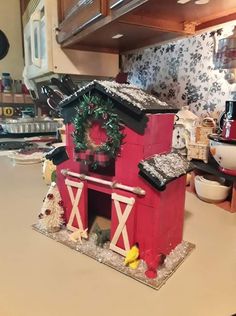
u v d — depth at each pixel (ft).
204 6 2.69
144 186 1.80
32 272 1.74
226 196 2.88
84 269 1.79
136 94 1.94
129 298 1.52
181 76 3.77
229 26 3.02
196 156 3.26
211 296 1.54
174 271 1.78
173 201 1.94
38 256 1.92
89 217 2.45
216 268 1.82
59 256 1.93
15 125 6.09
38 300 1.50
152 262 1.79
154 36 3.72
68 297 1.52
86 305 1.47
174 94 3.94
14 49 7.17
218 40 3.17
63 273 1.74
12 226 2.36
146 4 2.54
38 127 6.31
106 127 1.86
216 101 3.31
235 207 2.75
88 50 4.59
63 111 2.19
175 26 3.28
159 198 1.75
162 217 1.82
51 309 1.43
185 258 1.93
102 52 4.75
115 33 3.50
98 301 1.50
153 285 1.63
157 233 1.80
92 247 2.04
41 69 4.78
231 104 2.69
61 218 2.28
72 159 2.20
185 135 3.39
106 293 1.56
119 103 1.79
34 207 2.75
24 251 1.98
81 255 1.95
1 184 3.41
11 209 2.70
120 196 1.90
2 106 6.97
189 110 3.57
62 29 4.08
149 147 1.83
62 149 2.25
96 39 3.92
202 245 2.11
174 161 1.97
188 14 2.95
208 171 2.99
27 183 3.46
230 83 3.11
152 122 1.80
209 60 3.32
